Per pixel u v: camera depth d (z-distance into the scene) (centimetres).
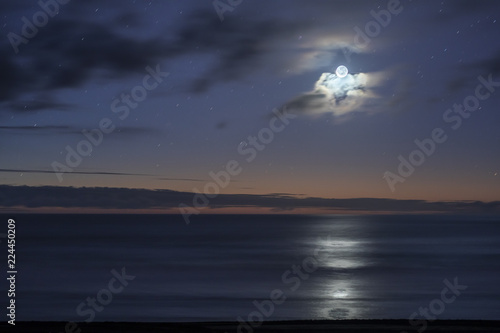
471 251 10300
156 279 5803
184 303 4188
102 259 8375
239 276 6106
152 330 2034
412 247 11475
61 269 6888
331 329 2122
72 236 16675
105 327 2066
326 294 4675
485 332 2030
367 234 19000
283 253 9731
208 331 2069
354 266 7306
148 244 12481
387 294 4703
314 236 17088
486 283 5538
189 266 7312
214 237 16288
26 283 5488
